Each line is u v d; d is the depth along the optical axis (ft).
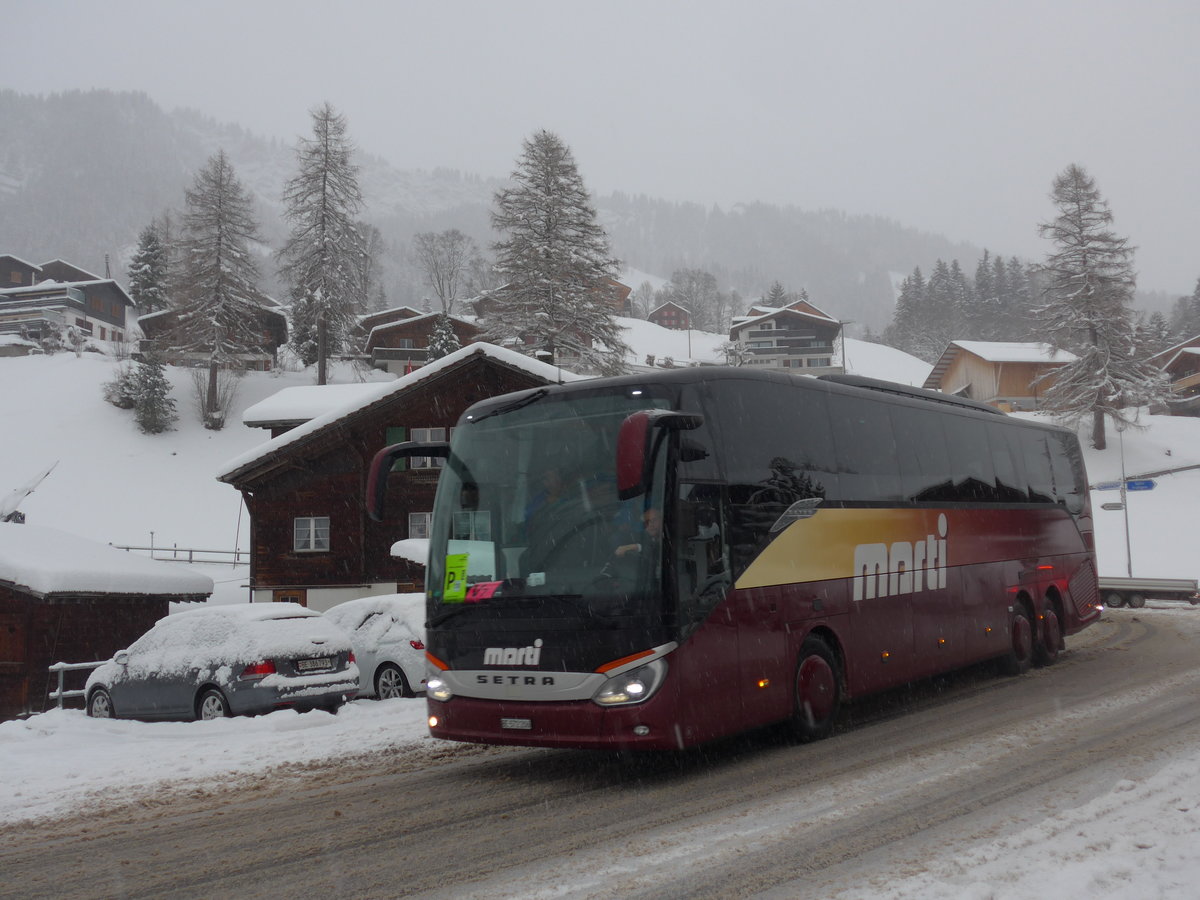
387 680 49.78
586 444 28.19
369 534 115.65
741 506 29.89
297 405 132.67
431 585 29.37
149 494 192.24
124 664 46.62
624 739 25.46
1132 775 26.50
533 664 26.71
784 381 33.83
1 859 21.75
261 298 245.04
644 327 483.51
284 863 20.57
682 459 27.58
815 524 33.73
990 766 28.22
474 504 29.22
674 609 26.16
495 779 28.81
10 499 101.96
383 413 113.60
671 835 21.68
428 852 21.01
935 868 18.60
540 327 177.06
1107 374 214.28
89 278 416.67
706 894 17.61
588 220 183.42
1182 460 209.15
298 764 31.68
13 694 78.23
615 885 18.21
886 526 38.40
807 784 26.55
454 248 392.88
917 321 560.61
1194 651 59.26
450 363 108.99
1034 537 53.31
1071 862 18.71
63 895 18.99
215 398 229.66
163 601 91.50
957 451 45.80
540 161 181.98
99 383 242.17
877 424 39.37
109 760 32.89
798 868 18.99
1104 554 150.51
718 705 27.50
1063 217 220.84
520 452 29.09
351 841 22.15
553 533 27.55
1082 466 63.26
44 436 212.23
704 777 28.07
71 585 78.02
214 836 23.11
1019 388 278.67
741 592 29.19
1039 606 53.21
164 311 268.82
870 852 19.94
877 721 37.24
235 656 42.73
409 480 114.93
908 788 25.66
